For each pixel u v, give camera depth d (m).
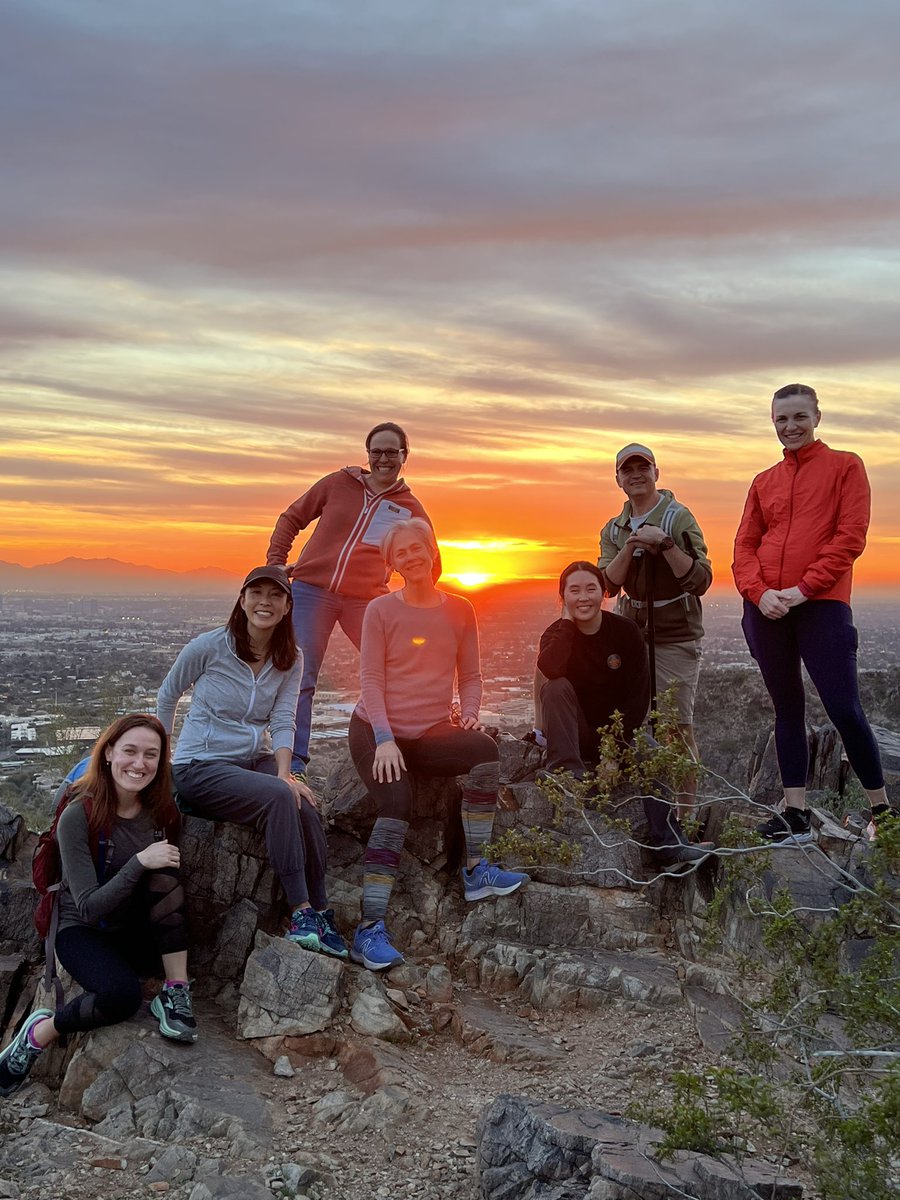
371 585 6.82
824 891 5.18
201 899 5.04
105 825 4.55
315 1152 3.79
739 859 4.50
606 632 6.16
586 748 6.27
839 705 5.39
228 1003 4.84
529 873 5.83
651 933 5.62
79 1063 4.24
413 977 5.12
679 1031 4.78
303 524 7.11
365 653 5.67
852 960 4.79
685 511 6.43
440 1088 4.28
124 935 4.66
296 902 4.93
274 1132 3.91
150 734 4.61
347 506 6.88
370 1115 3.99
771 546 5.61
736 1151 3.47
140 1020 4.46
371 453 6.86
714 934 4.58
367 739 5.55
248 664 5.34
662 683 6.45
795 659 5.61
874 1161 3.07
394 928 5.57
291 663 5.39
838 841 5.52
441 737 5.64
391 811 5.27
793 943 4.02
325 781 6.88
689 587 6.35
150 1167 3.72
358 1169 3.72
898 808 6.34
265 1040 4.47
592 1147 3.36
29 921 5.01
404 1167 3.73
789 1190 3.15
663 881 5.88
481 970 5.27
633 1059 4.53
